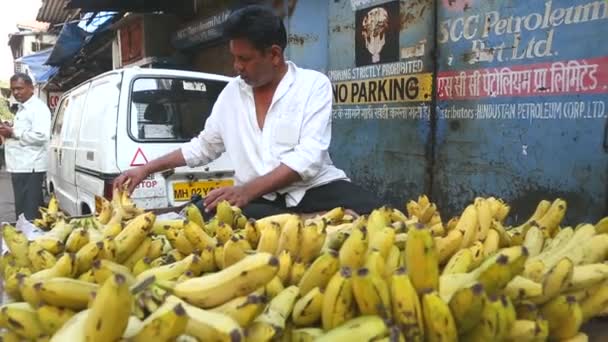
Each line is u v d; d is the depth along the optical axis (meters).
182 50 10.43
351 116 6.17
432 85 5.06
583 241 1.81
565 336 1.51
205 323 1.20
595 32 3.73
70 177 5.76
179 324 1.11
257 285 1.36
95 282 1.60
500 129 4.46
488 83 4.53
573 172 3.94
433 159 5.12
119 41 12.37
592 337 1.61
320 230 1.79
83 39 13.35
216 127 2.99
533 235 1.90
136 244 1.87
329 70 6.48
